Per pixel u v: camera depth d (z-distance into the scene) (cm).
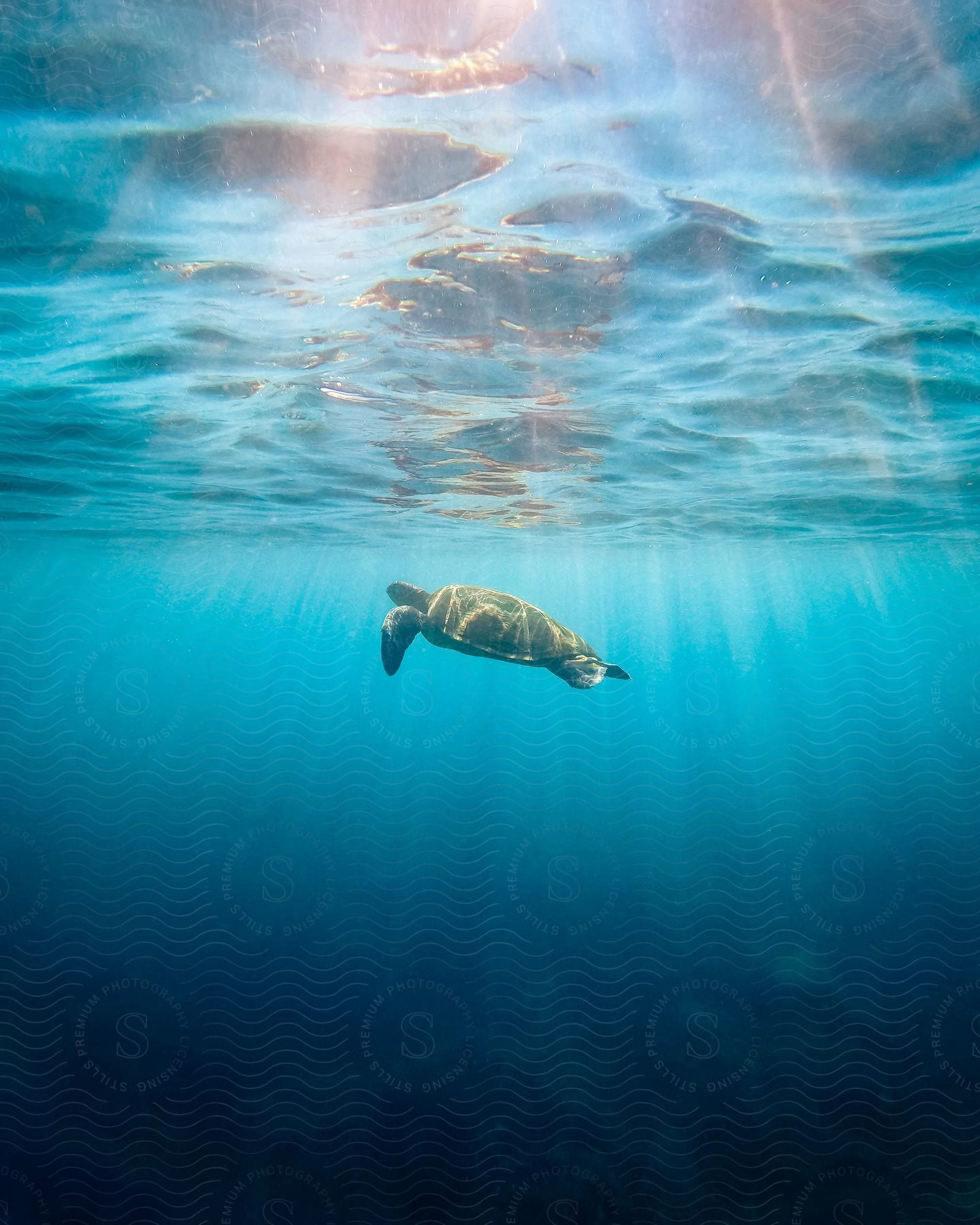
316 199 518
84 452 1273
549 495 1633
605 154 470
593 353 802
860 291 655
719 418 1034
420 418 1048
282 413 1038
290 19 368
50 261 602
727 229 561
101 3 357
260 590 4219
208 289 656
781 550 2609
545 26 371
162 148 462
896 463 1290
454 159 475
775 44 379
